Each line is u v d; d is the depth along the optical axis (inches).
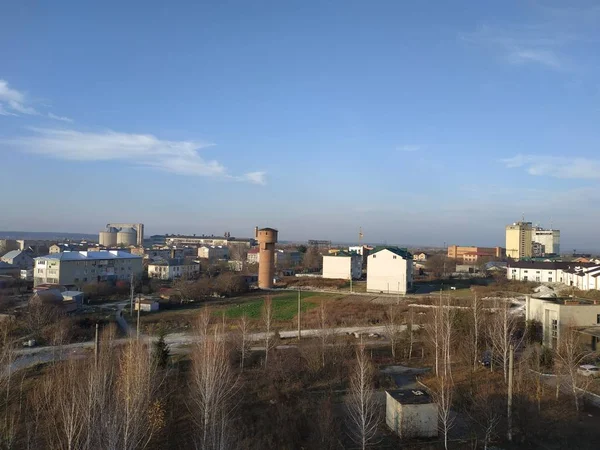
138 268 4015.8
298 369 1406.3
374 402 1184.2
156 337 1907.0
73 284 3292.3
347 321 2265.0
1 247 6924.2
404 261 3319.4
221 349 1246.3
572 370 1131.3
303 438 1030.4
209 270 4682.6
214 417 927.7
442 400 988.6
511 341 1477.6
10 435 971.3
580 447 932.6
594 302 1647.4
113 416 861.8
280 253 5876.0
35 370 1455.5
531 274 3939.5
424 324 1894.7
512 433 991.0
